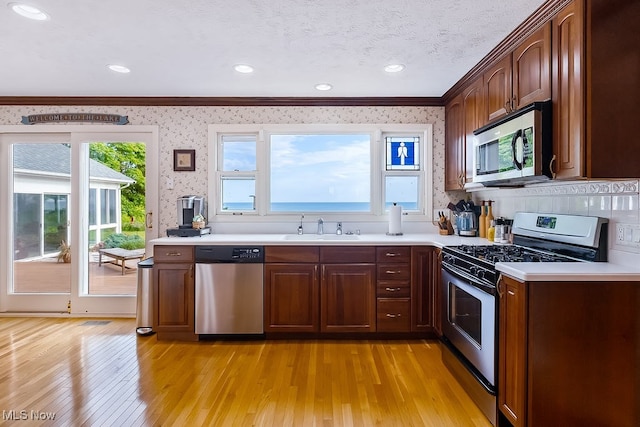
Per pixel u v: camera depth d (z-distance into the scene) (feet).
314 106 11.91
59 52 8.20
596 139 5.46
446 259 8.46
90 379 7.73
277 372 8.12
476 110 9.32
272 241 9.90
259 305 9.95
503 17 6.70
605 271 5.49
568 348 5.38
